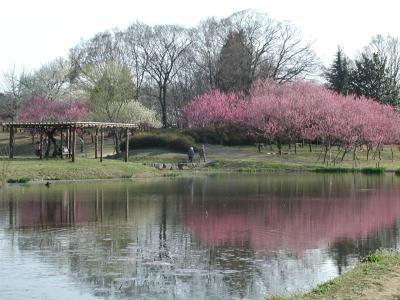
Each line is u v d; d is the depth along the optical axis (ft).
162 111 329.52
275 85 275.39
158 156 216.54
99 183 142.51
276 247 63.41
